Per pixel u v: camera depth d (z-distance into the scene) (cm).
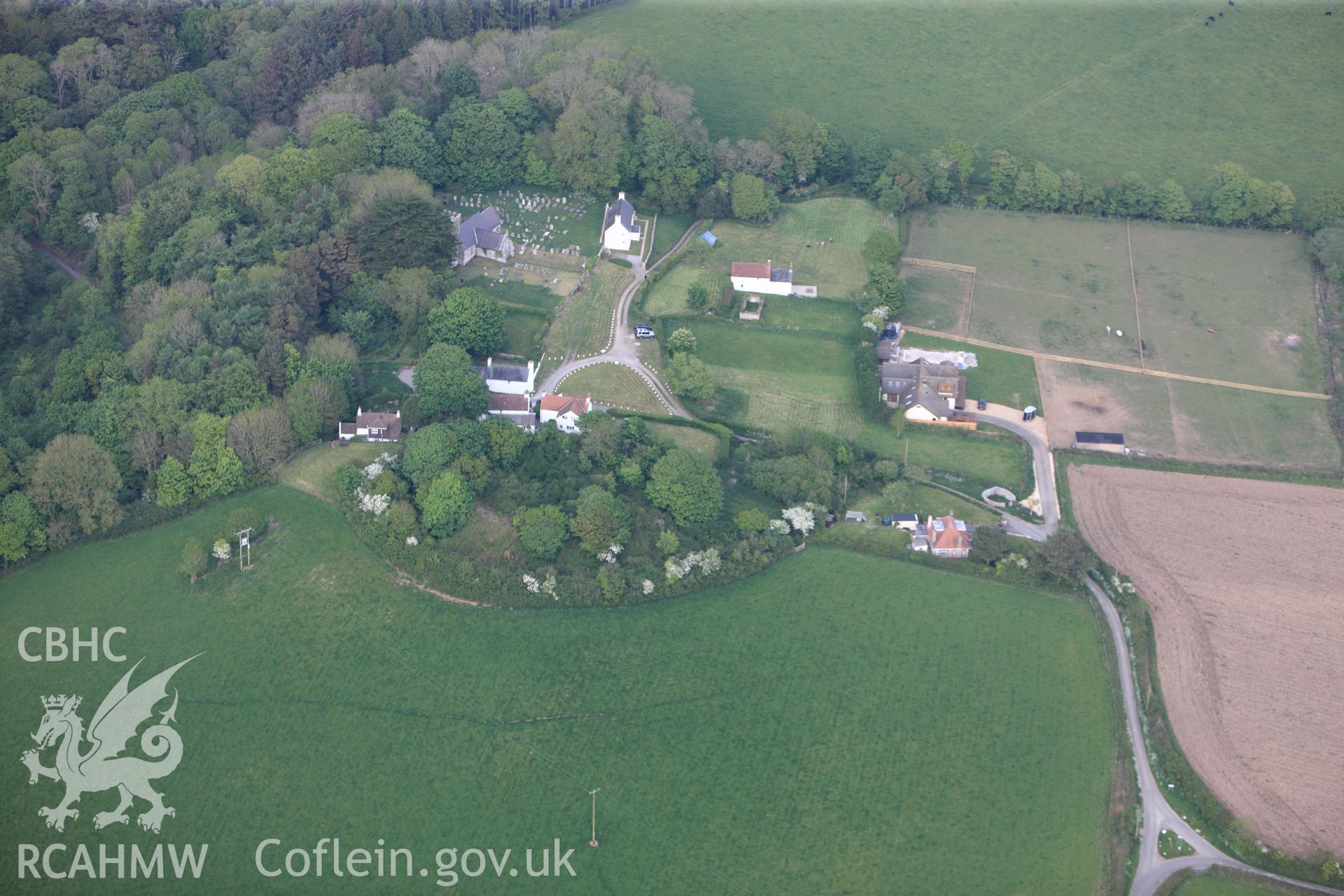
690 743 18888
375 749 18588
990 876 17425
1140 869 17662
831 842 17725
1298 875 17562
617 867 17325
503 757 18588
